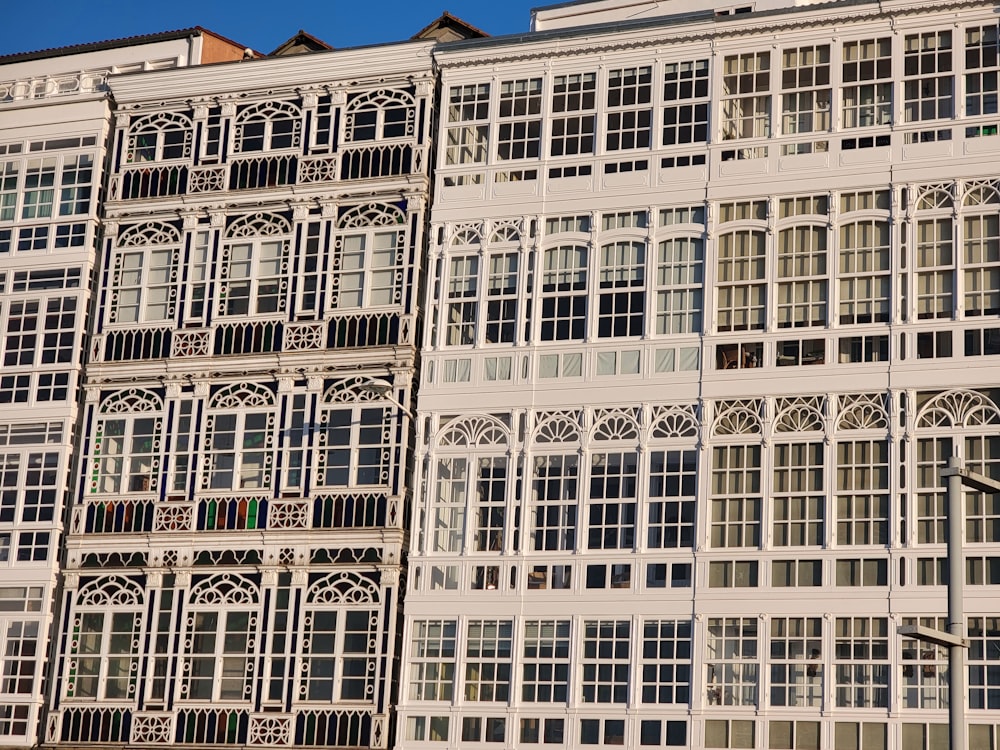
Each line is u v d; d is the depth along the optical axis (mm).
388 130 51000
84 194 53875
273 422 49594
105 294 52719
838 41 46531
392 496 47656
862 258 44875
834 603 42750
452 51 50531
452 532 46656
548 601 45188
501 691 45000
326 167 51250
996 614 41469
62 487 51250
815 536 43438
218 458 49969
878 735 41594
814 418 44188
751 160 46531
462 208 49125
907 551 42438
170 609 49062
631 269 46969
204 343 50969
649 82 48281
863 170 45375
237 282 51375
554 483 46094
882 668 42000
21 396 52531
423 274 49562
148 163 53438
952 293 43844
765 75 47094
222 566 48719
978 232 44125
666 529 44750
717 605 43688
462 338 48094
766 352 45031
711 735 42875
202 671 48188
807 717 42219
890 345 43938
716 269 46062
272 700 47125
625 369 46188
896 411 43438
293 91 52344
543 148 48781
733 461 44625
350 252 50375
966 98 45094
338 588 47469
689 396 45375
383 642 46531
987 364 43031
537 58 49594
